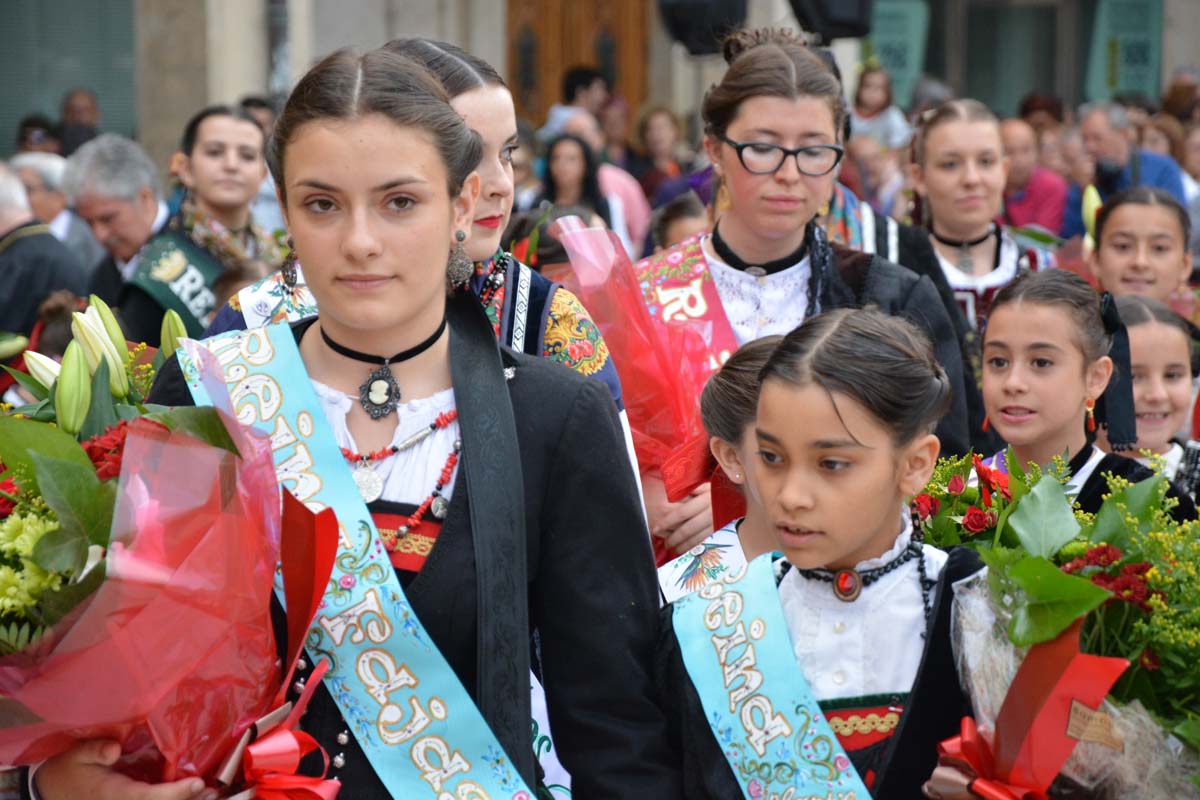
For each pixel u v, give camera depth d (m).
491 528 4.22
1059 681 4.07
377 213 4.12
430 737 4.17
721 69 28.50
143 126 23.19
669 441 6.59
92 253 15.78
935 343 7.40
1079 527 4.44
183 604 3.89
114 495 3.98
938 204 10.16
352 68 4.18
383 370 4.38
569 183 17.64
